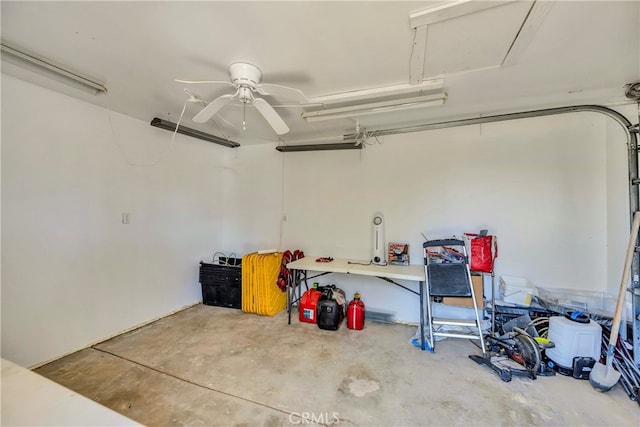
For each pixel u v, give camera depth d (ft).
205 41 5.59
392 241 11.40
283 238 13.50
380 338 9.62
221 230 14.48
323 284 12.49
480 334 8.30
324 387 6.95
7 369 3.66
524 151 9.64
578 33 5.24
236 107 9.12
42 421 2.84
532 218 9.55
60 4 4.58
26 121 7.52
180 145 12.29
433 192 10.83
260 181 13.99
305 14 4.77
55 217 8.15
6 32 5.34
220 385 7.00
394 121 10.30
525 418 5.91
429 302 8.92
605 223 8.73
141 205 10.62
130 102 8.86
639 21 4.87
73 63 6.50
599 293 8.64
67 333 8.39
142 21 5.01
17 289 7.41
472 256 9.20
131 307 10.22
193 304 12.89
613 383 6.57
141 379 7.22
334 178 12.50
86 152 8.87
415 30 5.17
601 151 8.77
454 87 7.54
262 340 9.42
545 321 8.44
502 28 5.10
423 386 6.98
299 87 7.47
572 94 7.95
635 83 7.23
